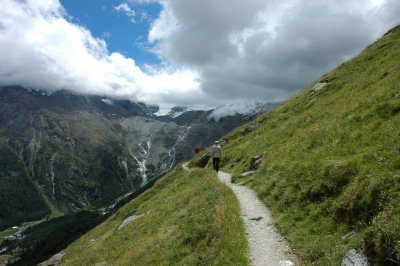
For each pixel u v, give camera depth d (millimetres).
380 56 30516
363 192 10422
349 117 17984
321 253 9828
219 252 12078
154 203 37656
